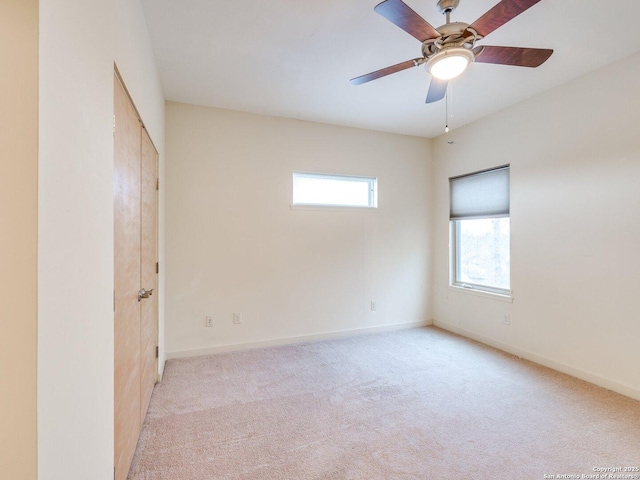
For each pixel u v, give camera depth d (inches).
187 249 125.5
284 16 76.9
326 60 96.7
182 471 64.4
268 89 115.0
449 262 162.1
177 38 85.4
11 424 25.5
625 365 94.2
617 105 95.7
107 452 45.8
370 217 157.9
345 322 152.6
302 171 144.6
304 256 144.4
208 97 121.1
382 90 116.2
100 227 42.3
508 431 77.8
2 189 25.4
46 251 27.2
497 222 140.2
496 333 136.3
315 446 72.4
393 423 81.4
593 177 101.8
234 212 132.5
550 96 114.3
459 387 100.7
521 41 86.1
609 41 86.1
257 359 123.3
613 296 96.9
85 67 36.5
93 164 39.4
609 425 79.7
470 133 148.6
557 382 103.4
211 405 89.6
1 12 25.6
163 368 113.0
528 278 122.6
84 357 36.3
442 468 65.5
